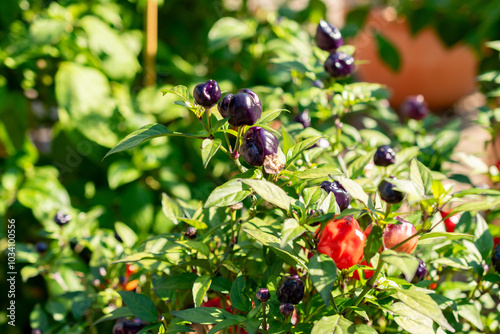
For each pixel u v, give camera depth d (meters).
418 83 1.76
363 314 0.48
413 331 0.47
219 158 0.97
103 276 0.66
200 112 0.51
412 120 0.79
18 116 0.97
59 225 0.69
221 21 1.01
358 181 0.55
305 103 0.70
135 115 0.96
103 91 0.96
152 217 0.95
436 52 1.69
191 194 1.00
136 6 1.20
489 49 1.39
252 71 1.06
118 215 0.98
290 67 0.66
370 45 1.73
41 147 1.30
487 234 0.57
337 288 0.52
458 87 1.78
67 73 0.93
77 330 0.66
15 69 0.99
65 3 1.03
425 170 0.46
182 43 1.28
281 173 0.49
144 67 1.10
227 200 0.47
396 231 0.47
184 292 0.58
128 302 0.54
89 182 1.04
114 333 0.57
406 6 1.63
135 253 0.56
